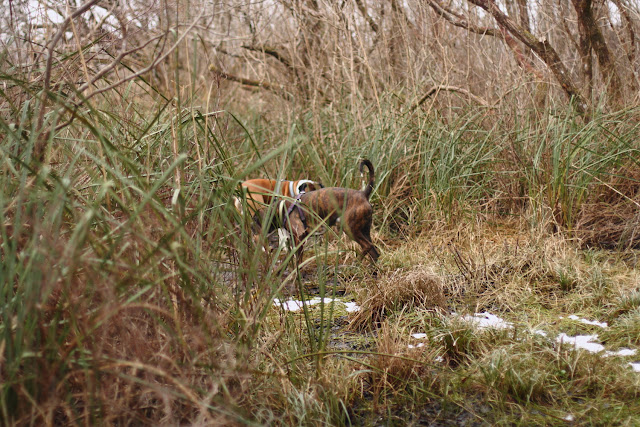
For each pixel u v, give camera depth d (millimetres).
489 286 4098
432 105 6168
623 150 5461
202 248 2654
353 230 4449
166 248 2258
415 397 2688
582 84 6379
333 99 7230
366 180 6004
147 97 4734
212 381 2270
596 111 5578
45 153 2381
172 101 2828
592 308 3654
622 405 2555
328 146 6641
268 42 8297
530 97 6145
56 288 2090
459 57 7039
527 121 6000
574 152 5184
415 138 6336
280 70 8234
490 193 6133
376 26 7375
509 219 5734
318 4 7234
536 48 5977
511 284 4078
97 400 2020
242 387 2395
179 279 2445
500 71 6293
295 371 2717
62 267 2004
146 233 2324
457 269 4508
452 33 6980
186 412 2229
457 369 2953
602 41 6156
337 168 6309
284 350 2941
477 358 3047
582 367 2834
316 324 3619
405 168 6156
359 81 7441
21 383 1858
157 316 2354
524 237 5105
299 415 2391
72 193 2324
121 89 3980
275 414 2492
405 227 5633
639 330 3199
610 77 6062
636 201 5332
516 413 2547
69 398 1959
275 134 7309
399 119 6398
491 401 2648
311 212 2914
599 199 5602
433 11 6777
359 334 3479
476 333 3254
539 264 4316
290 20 7473
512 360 2891
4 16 3023
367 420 2533
